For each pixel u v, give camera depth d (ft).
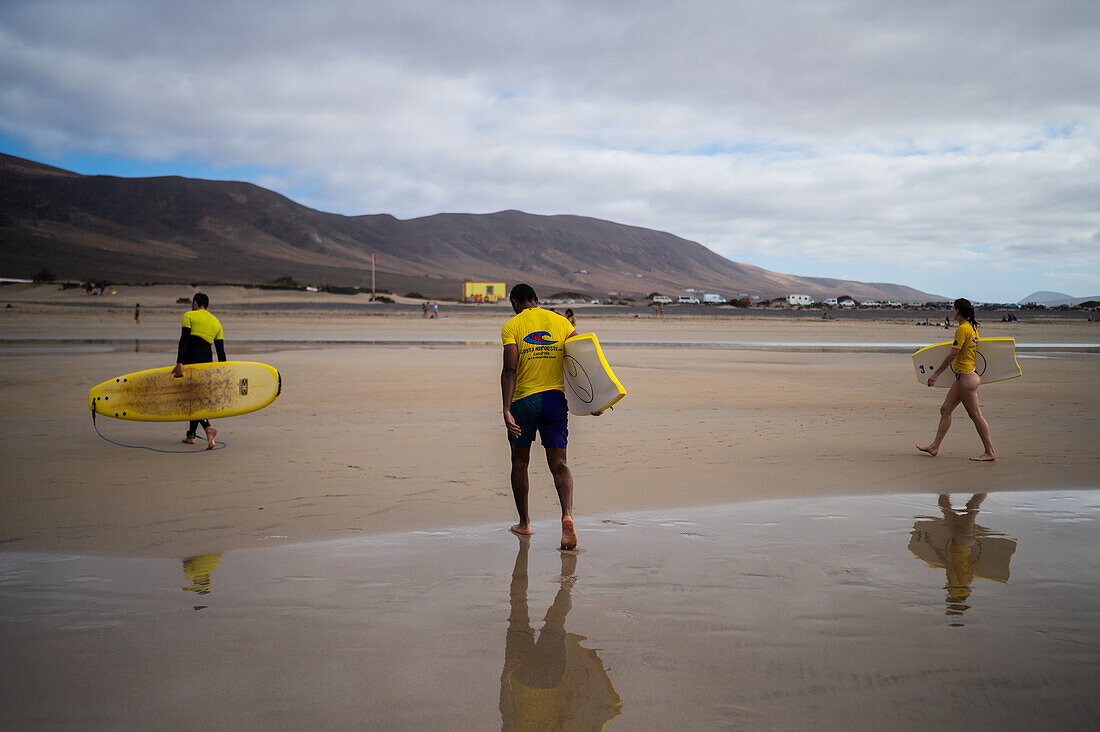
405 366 63.26
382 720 8.34
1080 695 9.00
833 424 32.60
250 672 9.52
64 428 30.42
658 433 29.91
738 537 16.01
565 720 8.35
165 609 11.67
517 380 16.25
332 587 12.74
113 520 16.84
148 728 8.13
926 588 12.81
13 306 222.28
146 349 82.94
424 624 11.16
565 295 462.60
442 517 17.48
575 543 15.14
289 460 24.06
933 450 25.50
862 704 8.74
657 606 11.93
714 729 8.16
